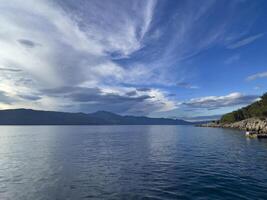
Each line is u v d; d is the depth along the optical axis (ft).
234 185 69.36
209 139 248.73
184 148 169.37
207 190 65.16
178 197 60.03
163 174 85.56
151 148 172.76
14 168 98.73
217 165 101.65
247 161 111.14
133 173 87.76
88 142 231.30
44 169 96.37
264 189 65.10
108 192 64.39
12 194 63.67
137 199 58.85
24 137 316.81
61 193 63.98
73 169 96.12
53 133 435.53
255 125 375.86
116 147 181.47
